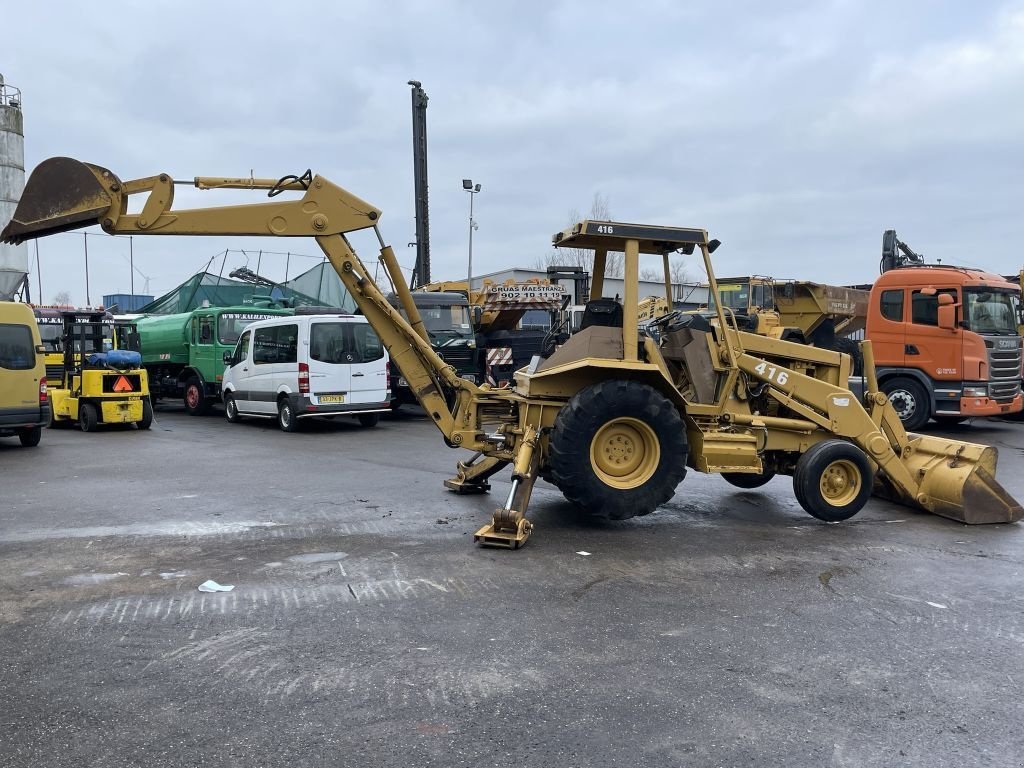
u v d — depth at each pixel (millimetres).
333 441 13242
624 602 4883
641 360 7055
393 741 3186
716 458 6918
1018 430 15375
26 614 4621
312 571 5477
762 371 7230
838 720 3395
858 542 6457
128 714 3398
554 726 3316
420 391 7480
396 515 7281
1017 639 4352
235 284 24938
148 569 5535
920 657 4082
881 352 14469
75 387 15328
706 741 3207
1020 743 3223
